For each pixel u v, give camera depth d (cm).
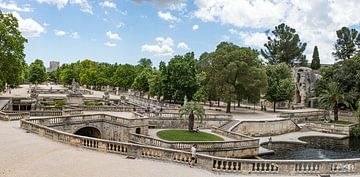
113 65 14900
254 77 7238
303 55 12794
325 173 2161
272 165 2108
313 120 7681
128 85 12525
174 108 6400
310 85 10625
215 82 7194
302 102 10481
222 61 7225
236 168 2097
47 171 1875
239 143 4128
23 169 1889
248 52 7412
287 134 6216
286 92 8162
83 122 4259
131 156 2370
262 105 8706
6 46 6053
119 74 12550
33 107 5828
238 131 5472
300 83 10656
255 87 7194
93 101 7856
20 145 2544
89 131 4762
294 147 5106
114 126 4431
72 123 4091
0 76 5969
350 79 8456
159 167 2127
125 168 2044
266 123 5931
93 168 1997
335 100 7231
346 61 8838
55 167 1972
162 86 7894
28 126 3244
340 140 5991
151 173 1967
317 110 8944
